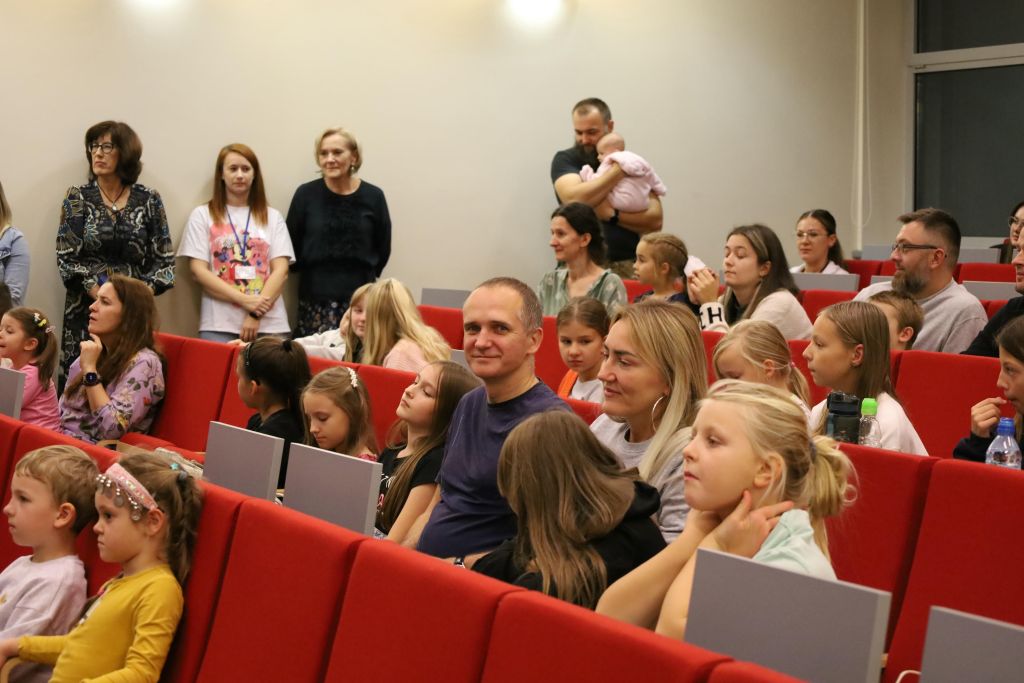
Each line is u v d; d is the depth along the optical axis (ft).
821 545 6.06
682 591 5.81
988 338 13.88
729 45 28.96
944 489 8.17
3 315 15.80
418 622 5.84
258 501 7.44
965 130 32.55
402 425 12.10
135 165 19.84
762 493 6.00
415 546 9.09
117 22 20.42
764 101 29.81
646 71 27.40
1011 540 7.80
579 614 5.11
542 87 25.54
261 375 12.36
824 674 4.91
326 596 6.49
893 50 32.83
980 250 25.77
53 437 9.84
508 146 25.11
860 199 31.91
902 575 8.32
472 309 8.71
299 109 22.39
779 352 9.80
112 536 7.71
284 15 22.12
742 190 29.53
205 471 9.36
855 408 9.58
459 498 8.68
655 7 27.48
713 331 14.57
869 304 10.29
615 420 8.98
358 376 12.37
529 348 8.75
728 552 5.90
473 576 5.73
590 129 23.85
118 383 15.37
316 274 21.61
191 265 20.75
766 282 16.03
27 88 19.69
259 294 20.94
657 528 6.91
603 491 6.79
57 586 8.66
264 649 6.83
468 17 24.40
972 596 7.89
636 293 20.36
